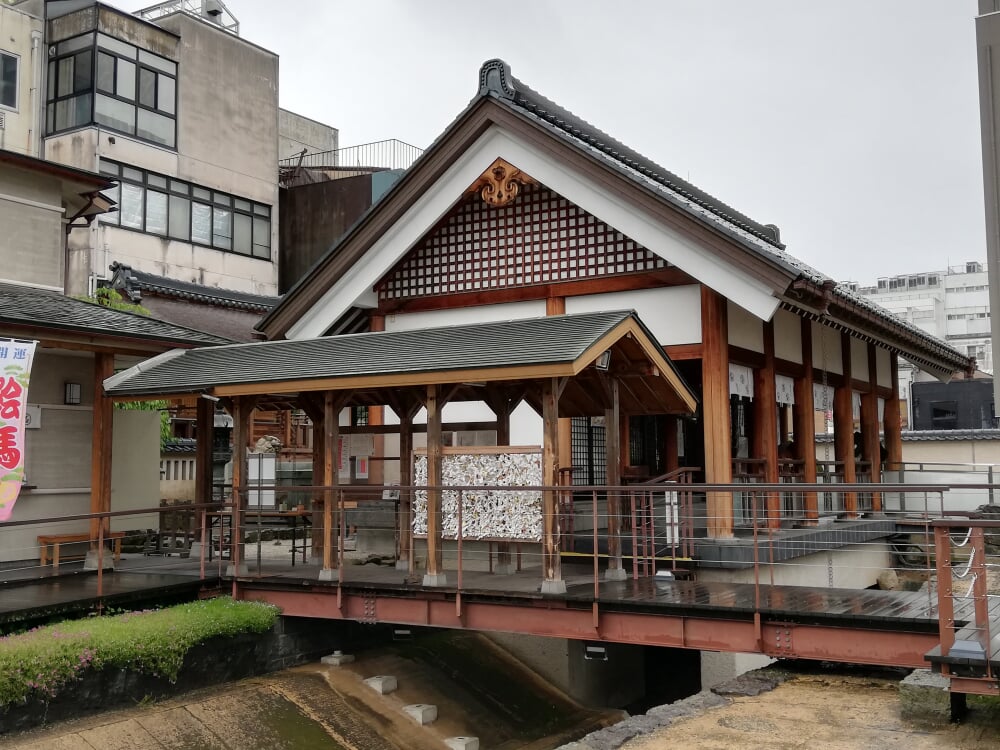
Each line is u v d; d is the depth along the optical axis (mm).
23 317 11875
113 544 13617
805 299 12570
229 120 33375
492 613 10133
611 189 13156
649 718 8227
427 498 10742
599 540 12555
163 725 8820
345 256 15234
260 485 12812
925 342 18547
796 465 15492
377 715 10172
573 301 14320
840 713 8281
